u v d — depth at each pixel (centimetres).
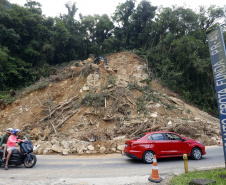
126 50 3403
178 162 782
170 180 520
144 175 585
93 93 1767
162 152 793
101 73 2094
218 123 1820
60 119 1563
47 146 1138
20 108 1819
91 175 599
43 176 591
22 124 1631
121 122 1445
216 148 1145
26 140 735
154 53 3002
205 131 1436
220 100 569
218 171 551
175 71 2583
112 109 1595
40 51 2847
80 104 1689
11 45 2611
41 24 2947
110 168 704
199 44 2570
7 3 2842
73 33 3516
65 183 510
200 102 2433
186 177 514
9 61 2484
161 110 1692
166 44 2898
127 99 1738
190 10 2905
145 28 3612
